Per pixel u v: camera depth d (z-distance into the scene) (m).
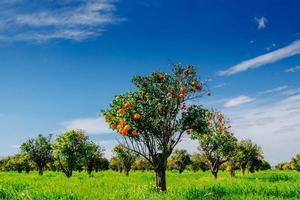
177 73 20.92
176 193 17.05
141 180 37.53
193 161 82.62
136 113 20.05
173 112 20.81
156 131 20.39
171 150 20.61
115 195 16.09
